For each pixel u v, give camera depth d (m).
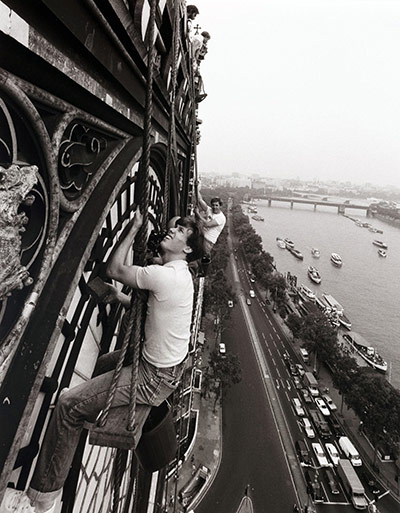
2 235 1.03
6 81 1.03
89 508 2.42
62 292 1.41
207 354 30.03
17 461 1.45
